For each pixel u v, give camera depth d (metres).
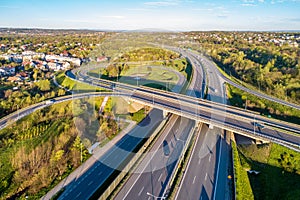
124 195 30.06
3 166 38.12
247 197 31.55
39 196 31.83
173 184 32.25
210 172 35.00
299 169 35.12
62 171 36.09
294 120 54.53
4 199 31.92
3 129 48.72
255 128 41.94
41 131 47.28
